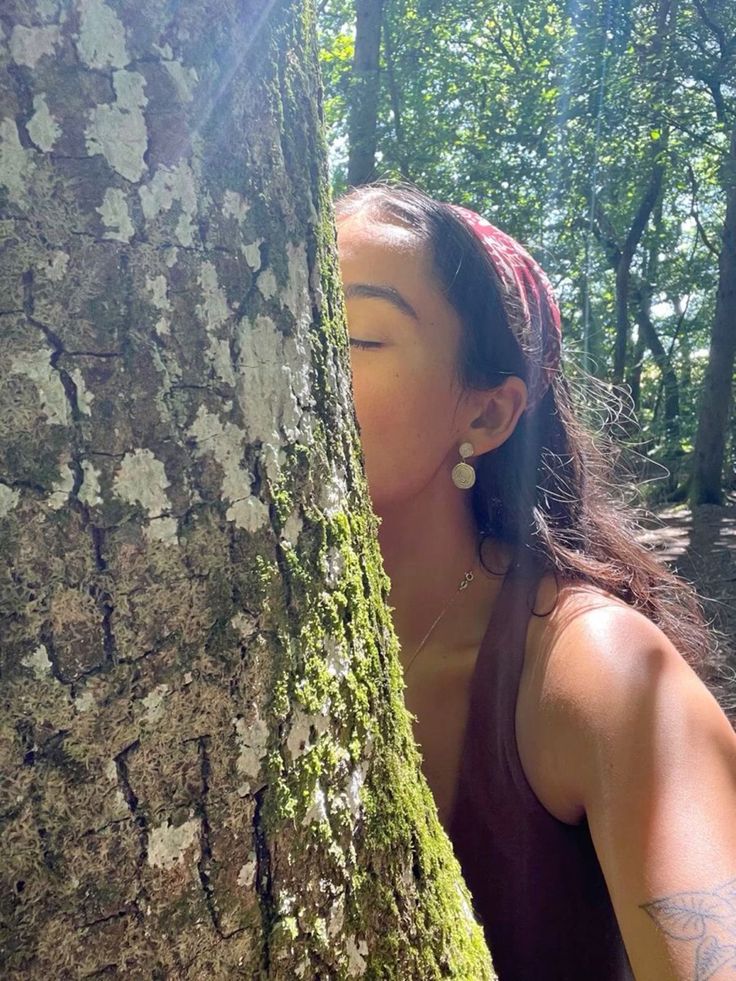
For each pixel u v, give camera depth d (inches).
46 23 24.0
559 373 64.5
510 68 512.7
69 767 24.8
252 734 28.0
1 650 24.0
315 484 31.2
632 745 38.5
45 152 24.2
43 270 24.2
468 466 56.4
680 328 879.7
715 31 453.1
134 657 25.7
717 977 31.1
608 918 47.5
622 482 86.0
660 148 501.7
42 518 24.4
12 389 24.0
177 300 26.5
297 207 31.1
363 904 31.4
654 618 60.5
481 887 48.6
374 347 52.4
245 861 27.7
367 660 33.7
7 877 24.2
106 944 25.4
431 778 51.5
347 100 429.7
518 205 486.6
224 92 27.6
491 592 56.1
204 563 27.1
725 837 34.7
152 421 26.0
